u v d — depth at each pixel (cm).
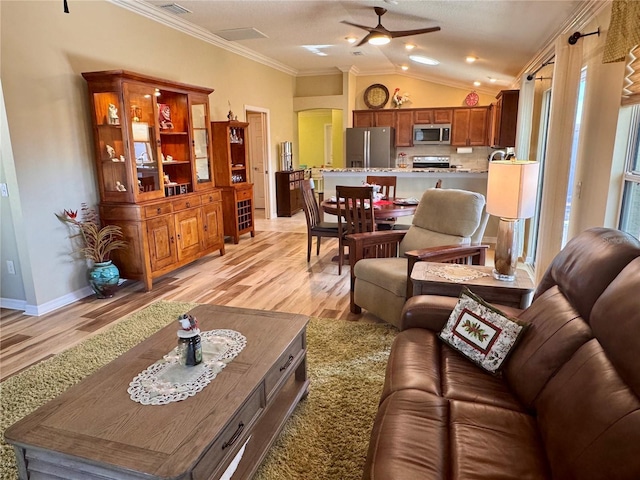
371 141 838
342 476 175
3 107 323
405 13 414
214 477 138
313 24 522
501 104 618
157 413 146
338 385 239
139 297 391
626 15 206
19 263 356
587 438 115
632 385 114
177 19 496
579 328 153
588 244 175
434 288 249
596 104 282
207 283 430
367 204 452
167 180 477
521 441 138
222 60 616
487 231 589
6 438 135
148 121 415
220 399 153
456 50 536
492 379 178
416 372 177
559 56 312
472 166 859
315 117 1191
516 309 220
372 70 873
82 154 390
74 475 131
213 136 591
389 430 142
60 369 263
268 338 201
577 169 318
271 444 183
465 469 124
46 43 352
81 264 391
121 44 428
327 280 437
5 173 335
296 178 864
